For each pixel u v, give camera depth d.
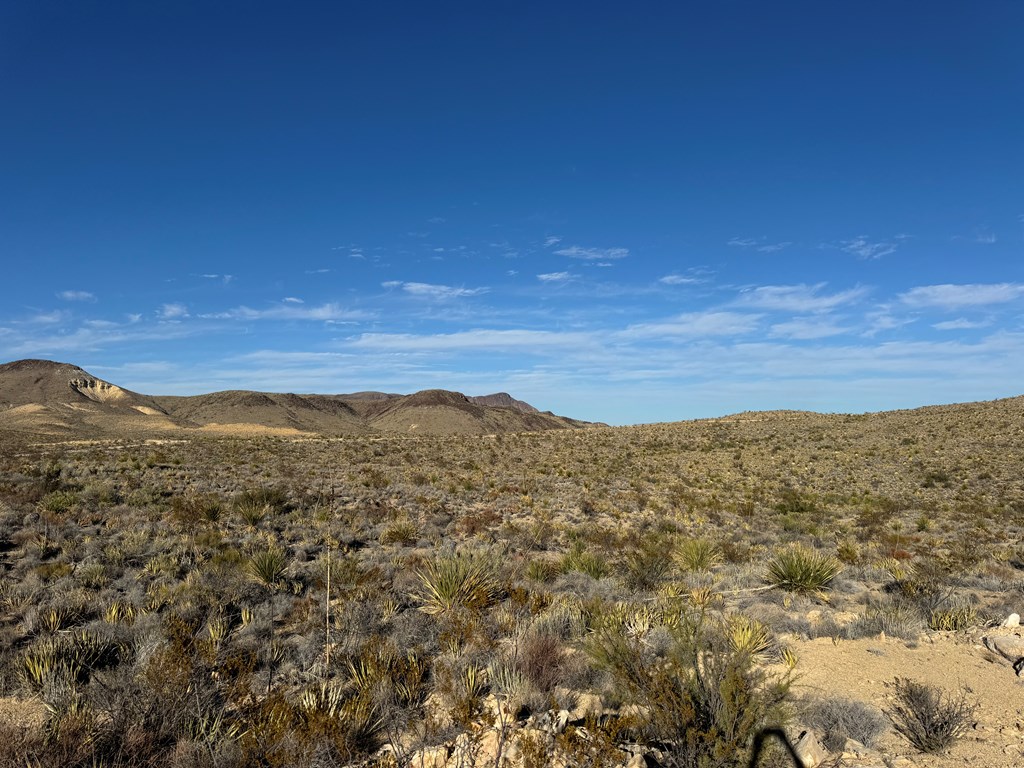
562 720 5.55
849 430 67.88
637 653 6.09
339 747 5.18
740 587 12.40
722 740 4.72
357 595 10.77
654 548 15.70
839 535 22.09
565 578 13.25
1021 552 18.50
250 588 11.26
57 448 60.00
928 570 13.05
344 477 37.09
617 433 82.06
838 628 9.11
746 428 77.56
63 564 12.48
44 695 6.58
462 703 5.73
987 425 59.44
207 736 5.48
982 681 7.02
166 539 16.08
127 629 8.73
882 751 5.29
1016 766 4.97
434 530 20.19
